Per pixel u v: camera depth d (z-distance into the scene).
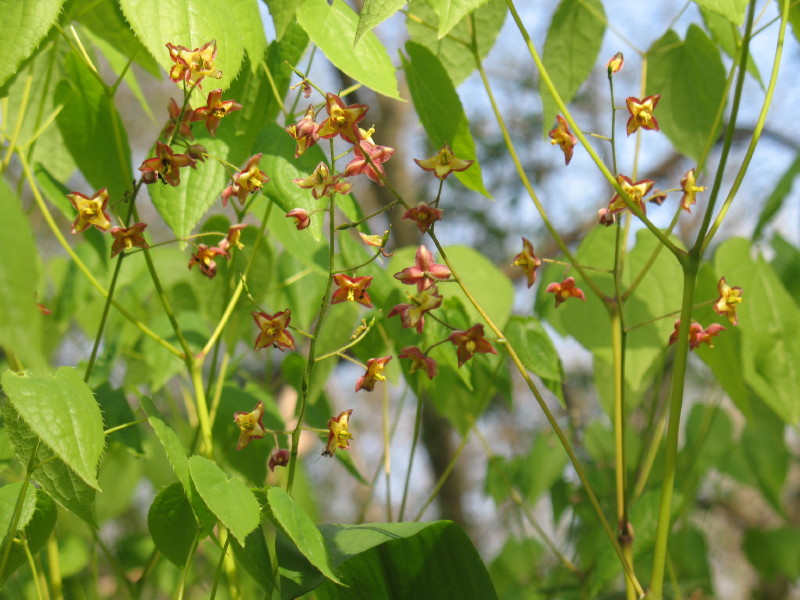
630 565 0.38
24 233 0.27
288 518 0.33
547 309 0.55
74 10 0.42
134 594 0.46
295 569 0.38
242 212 0.45
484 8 0.53
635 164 0.47
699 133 0.56
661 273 0.50
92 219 0.36
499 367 0.52
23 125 0.53
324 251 0.50
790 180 0.52
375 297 0.46
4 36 0.34
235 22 0.37
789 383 0.50
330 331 0.54
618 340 0.43
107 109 0.45
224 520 0.32
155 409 0.36
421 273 0.37
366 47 0.40
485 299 0.51
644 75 0.53
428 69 0.45
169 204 0.40
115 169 0.46
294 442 0.37
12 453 0.43
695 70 0.55
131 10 0.35
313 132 0.36
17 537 0.38
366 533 0.38
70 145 0.46
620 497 0.40
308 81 0.37
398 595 0.40
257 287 0.53
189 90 0.35
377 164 0.37
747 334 0.51
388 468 0.50
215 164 0.42
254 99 0.44
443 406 0.55
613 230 0.51
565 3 0.53
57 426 0.32
